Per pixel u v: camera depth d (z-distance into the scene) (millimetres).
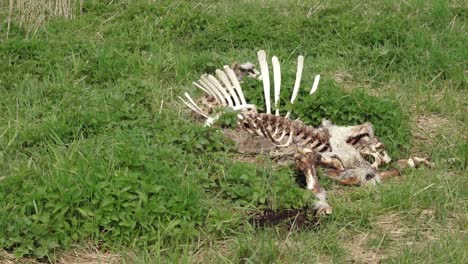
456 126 6812
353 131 6387
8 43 7473
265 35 8070
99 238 5328
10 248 5238
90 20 8336
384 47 7922
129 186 5410
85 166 5629
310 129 6410
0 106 6699
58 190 5406
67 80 7129
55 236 5258
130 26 8242
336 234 5383
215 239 5379
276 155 6148
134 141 6090
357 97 6715
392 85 7441
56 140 6184
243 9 8742
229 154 6230
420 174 6074
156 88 7113
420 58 7730
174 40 8094
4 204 5359
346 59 7828
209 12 8695
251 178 5770
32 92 6883
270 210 5648
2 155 6031
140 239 5305
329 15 8688
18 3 8117
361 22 8352
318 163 6078
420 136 6688
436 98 7242
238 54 7816
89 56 7531
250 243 5266
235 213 5539
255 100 6852
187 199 5426
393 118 6570
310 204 5656
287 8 8922
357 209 5660
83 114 6422
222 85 7164
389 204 5719
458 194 5832
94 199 5379
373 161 6277
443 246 5273
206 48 7977
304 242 5336
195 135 6250
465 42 8133
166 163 5746
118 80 7113
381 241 5359
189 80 7344
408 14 8766
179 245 5285
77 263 5203
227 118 6520
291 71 7273
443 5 8852
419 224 5559
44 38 7906
